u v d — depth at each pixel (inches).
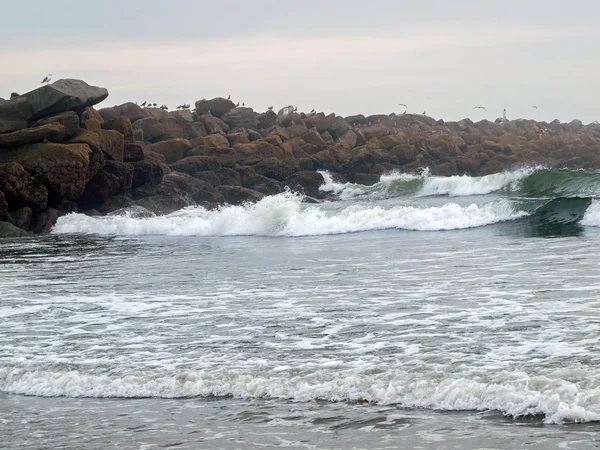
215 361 615.8
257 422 489.4
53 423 507.5
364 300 832.3
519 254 1134.4
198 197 2527.1
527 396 486.9
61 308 858.8
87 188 2146.9
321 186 2972.4
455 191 2529.5
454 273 986.1
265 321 750.5
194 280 1023.0
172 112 3489.2
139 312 820.6
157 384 565.6
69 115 2172.7
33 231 1923.0
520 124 5369.1
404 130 4293.8
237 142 3341.5
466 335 657.6
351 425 475.5
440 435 451.8
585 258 1056.2
